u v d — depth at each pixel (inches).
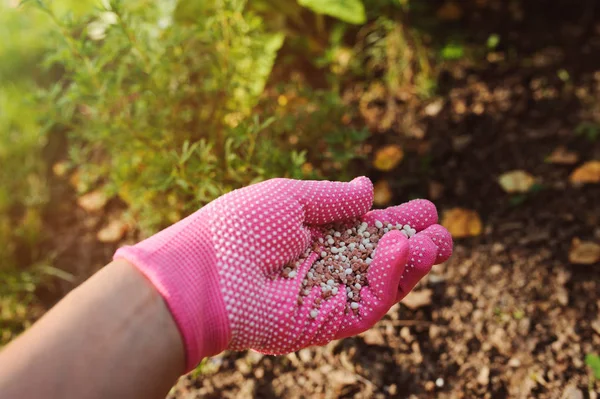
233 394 21.4
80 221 28.5
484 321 22.4
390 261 15.1
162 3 28.1
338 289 15.8
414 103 29.2
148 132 23.1
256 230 14.8
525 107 28.4
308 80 30.7
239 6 23.1
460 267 24.0
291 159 22.9
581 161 26.4
